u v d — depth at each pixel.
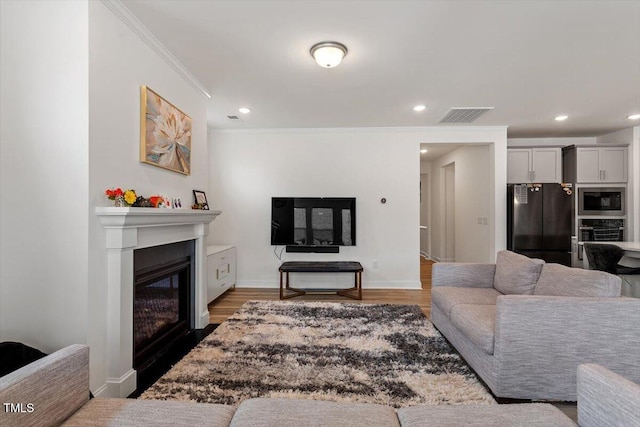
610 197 4.93
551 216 4.63
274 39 2.41
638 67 2.86
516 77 3.08
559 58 2.70
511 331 1.86
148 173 2.37
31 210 1.78
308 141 4.96
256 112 4.17
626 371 1.80
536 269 2.55
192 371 2.25
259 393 1.98
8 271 1.79
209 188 5.04
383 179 4.93
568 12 2.07
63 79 1.76
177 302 2.96
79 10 1.76
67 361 1.18
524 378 1.86
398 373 2.23
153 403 1.24
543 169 5.08
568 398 1.84
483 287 3.08
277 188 4.99
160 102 2.46
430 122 4.64
